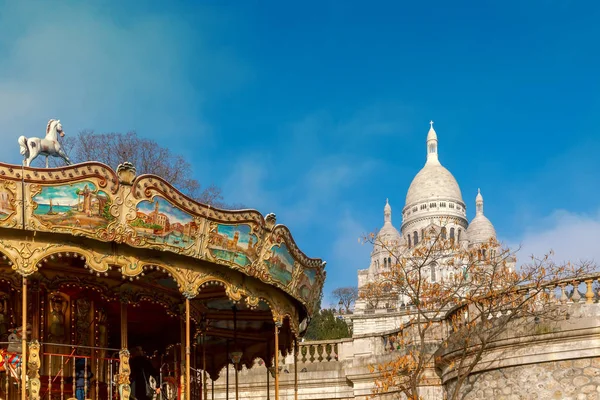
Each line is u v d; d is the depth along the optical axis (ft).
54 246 58.23
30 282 67.21
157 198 60.23
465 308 88.33
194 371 86.22
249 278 69.41
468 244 423.23
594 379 73.31
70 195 57.31
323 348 111.14
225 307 84.38
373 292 111.45
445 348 89.04
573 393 74.18
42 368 67.26
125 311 71.61
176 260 63.57
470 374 83.71
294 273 73.67
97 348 68.39
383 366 98.89
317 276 80.48
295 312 79.25
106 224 58.49
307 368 110.01
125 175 58.85
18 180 55.88
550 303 78.38
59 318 70.03
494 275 91.86
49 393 63.52
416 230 469.57
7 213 55.72
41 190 56.54
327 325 231.71
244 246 65.87
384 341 107.45
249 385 111.04
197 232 62.54
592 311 75.20
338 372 107.65
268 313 86.07
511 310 79.92
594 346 73.61
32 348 61.36
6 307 67.41
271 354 94.84
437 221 458.50
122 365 67.67
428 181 479.82
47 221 56.80
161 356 85.46
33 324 67.15
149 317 85.30
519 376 78.33
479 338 80.33
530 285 80.74
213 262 64.34
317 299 83.20
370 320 188.14
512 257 102.63
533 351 77.46
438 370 93.61
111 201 58.44
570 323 75.15
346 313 320.70
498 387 80.18
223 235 64.23
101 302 74.54
